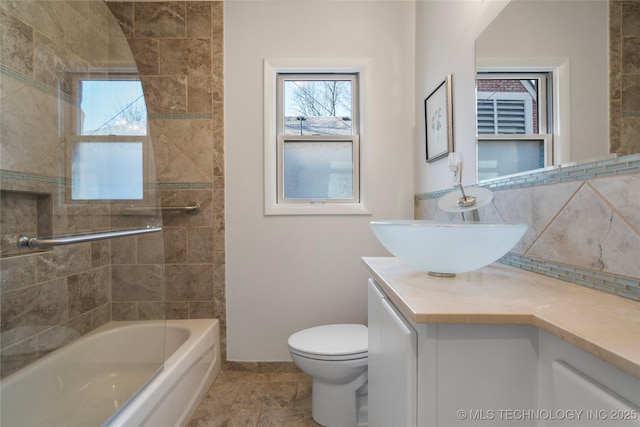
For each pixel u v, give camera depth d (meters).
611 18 0.68
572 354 0.49
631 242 0.64
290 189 2.04
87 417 1.08
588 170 0.74
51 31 1.24
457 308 0.59
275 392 1.69
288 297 1.95
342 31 1.95
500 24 1.08
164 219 1.93
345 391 1.36
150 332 1.36
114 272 1.44
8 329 1.10
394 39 1.95
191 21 1.92
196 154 1.93
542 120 0.89
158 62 1.92
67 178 1.30
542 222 0.90
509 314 0.56
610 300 0.64
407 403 0.64
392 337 0.78
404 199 1.97
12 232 1.12
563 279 0.83
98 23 1.42
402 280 0.84
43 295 1.23
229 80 1.94
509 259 1.06
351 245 1.96
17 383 1.11
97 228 1.41
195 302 1.94
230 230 1.94
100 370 1.33
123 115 1.49
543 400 0.56
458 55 1.38
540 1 0.89
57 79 1.26
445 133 1.50
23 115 1.15
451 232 0.72
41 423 1.15
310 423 1.43
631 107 0.64
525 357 0.58
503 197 1.08
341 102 2.06
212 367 1.80
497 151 1.11
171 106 1.93
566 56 0.80
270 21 1.94
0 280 1.08
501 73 1.07
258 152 1.94
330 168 2.05
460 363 0.59
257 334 1.94
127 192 1.49
